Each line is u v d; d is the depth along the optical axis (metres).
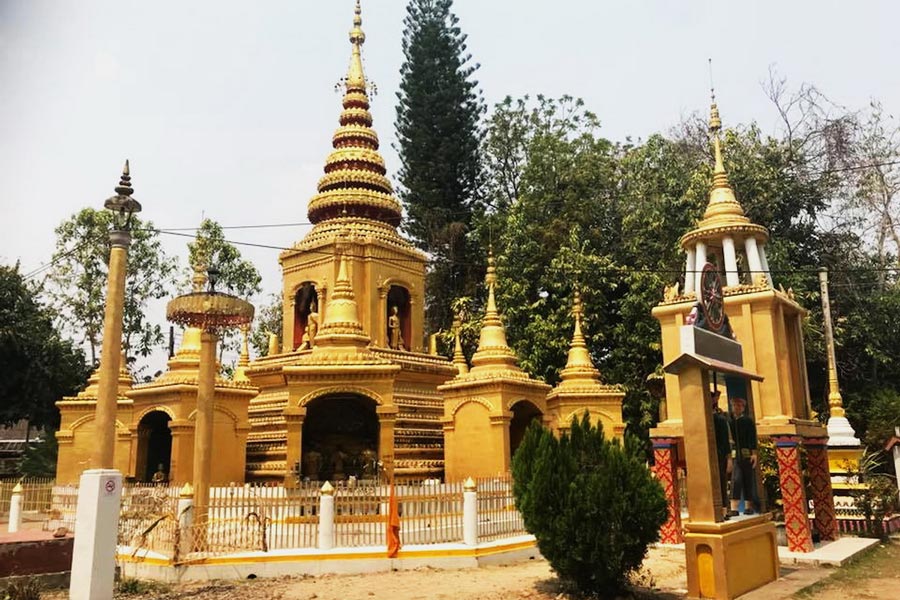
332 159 26.80
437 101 42.75
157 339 41.03
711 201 20.50
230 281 41.62
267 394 22.97
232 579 13.78
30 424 40.72
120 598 12.25
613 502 11.32
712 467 11.44
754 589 11.94
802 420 17.02
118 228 13.31
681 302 18.27
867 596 11.91
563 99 40.31
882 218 36.81
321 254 24.53
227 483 19.45
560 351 30.72
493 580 13.23
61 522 18.12
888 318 35.44
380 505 15.73
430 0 43.97
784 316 18.06
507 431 20.03
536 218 35.50
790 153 35.84
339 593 12.22
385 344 24.16
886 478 21.67
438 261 37.22
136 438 21.52
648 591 12.02
